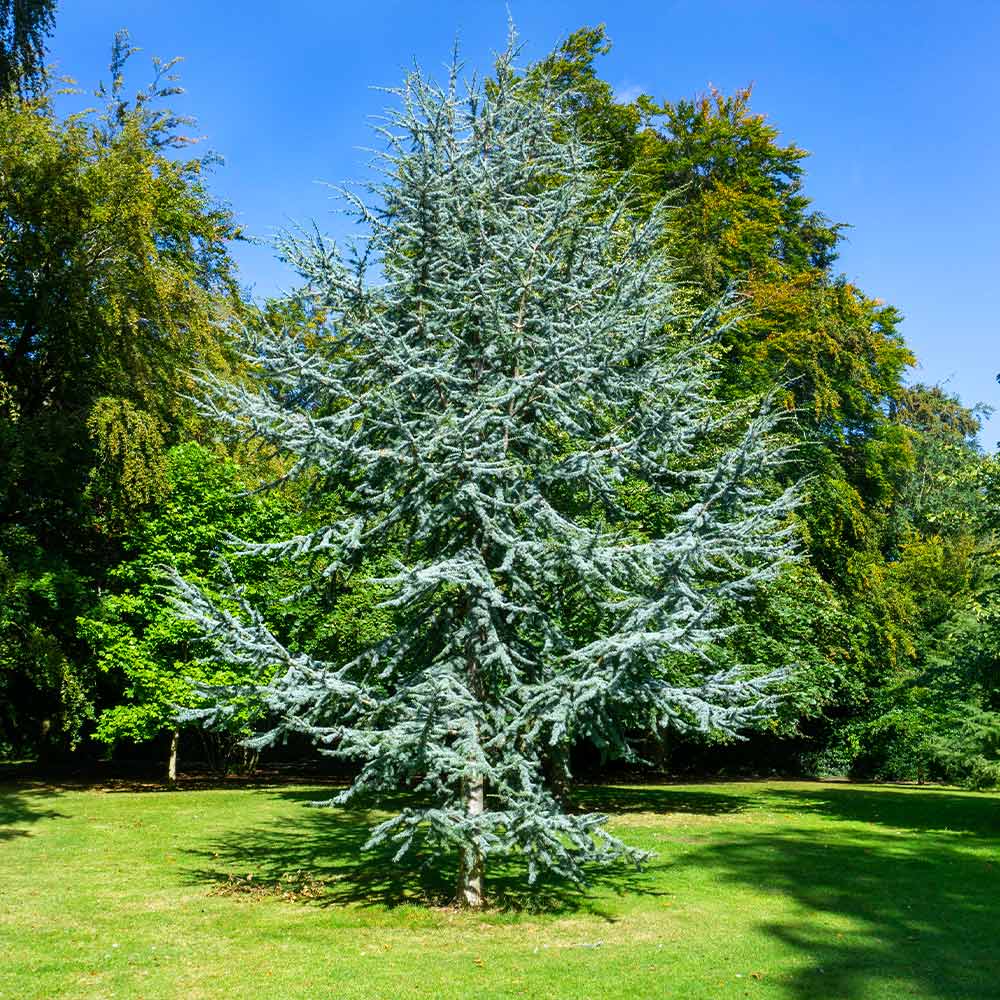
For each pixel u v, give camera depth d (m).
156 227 20.11
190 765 28.05
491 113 10.01
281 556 8.98
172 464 20.78
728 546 8.07
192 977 6.90
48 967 7.10
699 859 12.45
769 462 8.38
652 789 23.47
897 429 27.25
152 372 18.59
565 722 7.74
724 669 16.08
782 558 8.41
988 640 16.75
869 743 30.05
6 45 18.42
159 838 13.70
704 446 12.21
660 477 9.76
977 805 19.86
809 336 23.08
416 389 9.19
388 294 9.59
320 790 21.14
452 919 8.75
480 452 8.55
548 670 8.83
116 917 8.73
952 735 21.08
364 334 9.08
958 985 6.95
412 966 7.20
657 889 10.38
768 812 18.38
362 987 6.68
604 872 11.33
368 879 10.66
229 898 9.59
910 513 39.38
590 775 28.62
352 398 8.97
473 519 9.08
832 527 22.97
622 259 10.03
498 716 8.35
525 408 9.44
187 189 21.31
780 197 26.78
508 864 11.32
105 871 11.09
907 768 29.59
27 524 20.73
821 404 22.80
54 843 13.13
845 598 23.38
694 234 22.34
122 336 17.97
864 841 14.26
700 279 21.02
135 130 18.91
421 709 7.71
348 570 9.70
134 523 20.08
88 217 17.67
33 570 19.44
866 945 8.07
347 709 8.96
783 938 8.27
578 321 9.45
